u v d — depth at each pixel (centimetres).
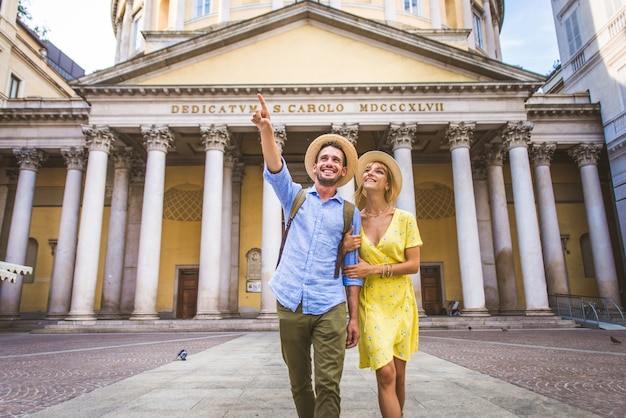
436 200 2927
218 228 2105
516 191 2158
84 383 659
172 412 439
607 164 2783
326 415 264
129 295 2516
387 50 2317
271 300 2050
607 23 2511
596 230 2458
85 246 2058
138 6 3697
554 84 3291
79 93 2200
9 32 2808
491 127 2259
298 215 306
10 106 2631
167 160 2859
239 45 2331
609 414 437
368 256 321
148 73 2273
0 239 2797
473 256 2070
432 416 419
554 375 695
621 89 2430
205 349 1130
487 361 868
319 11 2312
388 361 288
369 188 340
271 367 784
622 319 2158
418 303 2061
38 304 2831
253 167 2872
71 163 2481
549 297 2375
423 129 2284
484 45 3847
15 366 862
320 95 2216
